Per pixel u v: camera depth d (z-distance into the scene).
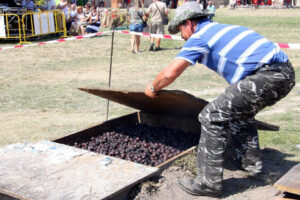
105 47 16.22
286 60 3.52
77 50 15.55
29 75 11.36
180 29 3.81
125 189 3.41
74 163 3.86
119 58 14.14
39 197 3.22
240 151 4.17
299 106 7.84
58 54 14.78
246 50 3.46
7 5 17.42
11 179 3.52
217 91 9.20
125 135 5.41
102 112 7.50
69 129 6.28
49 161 3.91
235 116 3.55
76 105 8.08
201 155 3.69
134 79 10.74
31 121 6.84
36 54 14.67
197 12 3.65
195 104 4.21
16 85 10.06
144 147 5.01
